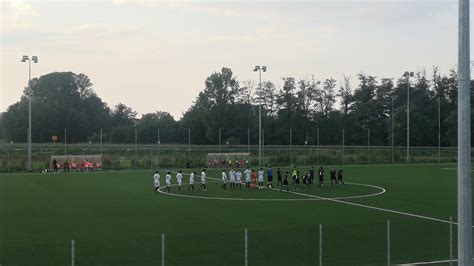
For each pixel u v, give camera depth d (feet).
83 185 168.55
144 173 217.77
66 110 461.78
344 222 99.91
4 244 79.56
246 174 162.30
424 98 452.76
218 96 425.28
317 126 460.14
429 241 81.30
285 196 140.67
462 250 42.80
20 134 434.71
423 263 68.59
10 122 434.71
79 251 72.95
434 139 414.21
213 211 113.29
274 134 446.60
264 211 113.60
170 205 122.62
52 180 185.57
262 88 487.61
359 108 455.63
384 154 298.76
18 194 143.43
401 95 453.99
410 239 82.74
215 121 417.69
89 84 565.94
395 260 70.28
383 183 176.96
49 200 131.03
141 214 108.78
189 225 96.12
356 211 114.52
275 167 252.42
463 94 42.98
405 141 408.67
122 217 104.94
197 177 199.82
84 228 93.04
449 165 272.51
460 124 43.19
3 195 141.08
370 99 466.70
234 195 142.41
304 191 152.66
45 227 93.91
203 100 431.84
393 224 95.61
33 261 67.21
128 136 409.08
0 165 229.04
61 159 241.55
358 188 161.17
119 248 75.00
